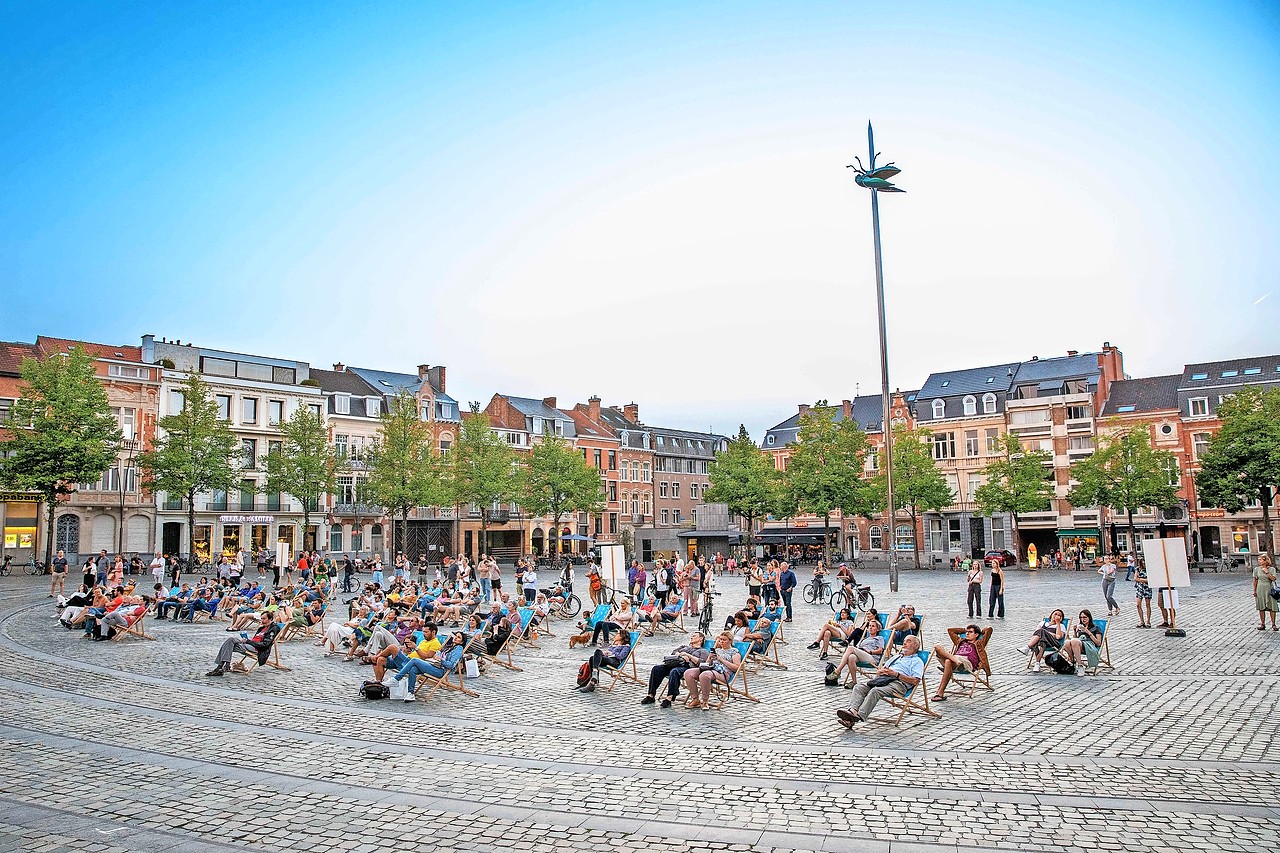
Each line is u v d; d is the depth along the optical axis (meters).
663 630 23.81
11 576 40.94
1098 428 62.94
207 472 47.53
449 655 14.90
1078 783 9.21
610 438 81.25
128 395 53.44
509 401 74.94
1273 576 21.16
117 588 23.41
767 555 63.72
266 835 7.89
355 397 64.25
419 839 7.79
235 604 26.53
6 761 10.29
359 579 45.66
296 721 12.65
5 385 48.25
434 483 54.06
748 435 65.50
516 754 10.73
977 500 58.09
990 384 70.38
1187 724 11.74
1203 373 62.06
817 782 9.41
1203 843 7.47
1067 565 55.41
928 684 15.16
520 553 70.50
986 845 7.52
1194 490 59.50
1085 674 15.77
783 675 16.42
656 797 8.92
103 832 7.93
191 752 10.79
